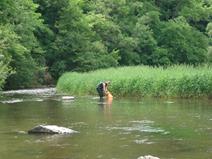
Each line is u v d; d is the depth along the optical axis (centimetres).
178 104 3147
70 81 4672
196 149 1565
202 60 8831
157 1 9612
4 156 1464
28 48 5828
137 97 3831
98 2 8188
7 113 2652
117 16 8375
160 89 3775
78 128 2033
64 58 7025
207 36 9625
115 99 3656
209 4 10162
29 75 5825
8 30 4922
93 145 1634
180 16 9081
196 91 3631
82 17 7269
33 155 1476
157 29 8794
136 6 8775
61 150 1552
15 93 4638
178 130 1958
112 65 7250
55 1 7175
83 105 3148
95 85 4231
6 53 4675
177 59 8738
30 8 6206
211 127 2041
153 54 8419
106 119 2347
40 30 6931
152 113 2597
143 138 1769
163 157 1445
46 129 1891
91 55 7012
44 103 3328
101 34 7788
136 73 4134
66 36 7038
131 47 8050
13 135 1852
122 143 1670
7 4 5384
